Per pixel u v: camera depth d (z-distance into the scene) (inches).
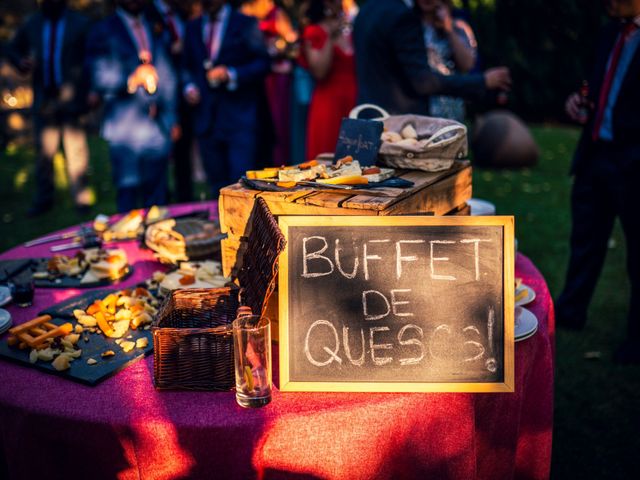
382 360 62.8
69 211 260.7
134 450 57.5
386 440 59.2
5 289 84.0
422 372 62.5
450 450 62.2
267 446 57.1
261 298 61.1
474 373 62.4
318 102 184.9
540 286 87.3
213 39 185.0
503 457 71.2
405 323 63.2
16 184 309.1
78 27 237.6
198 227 98.0
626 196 128.6
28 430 59.9
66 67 238.4
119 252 95.0
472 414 62.5
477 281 63.1
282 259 64.0
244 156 187.9
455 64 156.9
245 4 223.5
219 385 61.4
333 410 58.1
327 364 62.8
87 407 59.1
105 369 64.8
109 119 194.1
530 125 442.6
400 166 84.4
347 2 194.5
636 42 124.2
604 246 146.8
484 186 291.3
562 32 397.1
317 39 176.1
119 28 189.6
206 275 82.2
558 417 122.8
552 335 88.0
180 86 206.4
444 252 63.4
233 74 180.9
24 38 238.1
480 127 335.9
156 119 196.5
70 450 59.6
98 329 73.4
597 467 108.2
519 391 69.4
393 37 128.3
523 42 402.9
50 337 69.9
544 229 229.8
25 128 408.5
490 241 63.0
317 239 64.3
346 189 72.0
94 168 341.4
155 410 58.5
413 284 63.5
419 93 129.9
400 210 70.7
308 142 192.2
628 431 118.0
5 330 74.0
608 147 131.3
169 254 91.9
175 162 236.7
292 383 62.1
